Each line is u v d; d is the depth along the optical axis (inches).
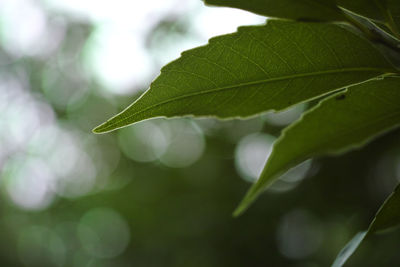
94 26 549.3
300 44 24.6
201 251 301.6
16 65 584.4
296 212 250.4
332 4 22.3
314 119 27.3
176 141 453.1
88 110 590.2
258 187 29.1
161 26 418.3
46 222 567.8
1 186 594.6
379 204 197.8
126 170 518.0
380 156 195.3
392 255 153.7
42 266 537.0
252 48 25.1
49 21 562.3
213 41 24.9
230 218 292.4
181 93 26.0
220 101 26.2
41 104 603.8
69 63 583.5
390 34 23.4
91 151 575.5
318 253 252.2
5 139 605.9
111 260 457.1
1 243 526.9
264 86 26.0
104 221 517.7
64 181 584.4
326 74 25.2
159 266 351.6
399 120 27.2
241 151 348.8
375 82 25.3
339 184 214.7
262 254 265.7
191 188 375.9
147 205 410.0
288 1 22.1
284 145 28.3
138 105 25.6
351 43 24.0
